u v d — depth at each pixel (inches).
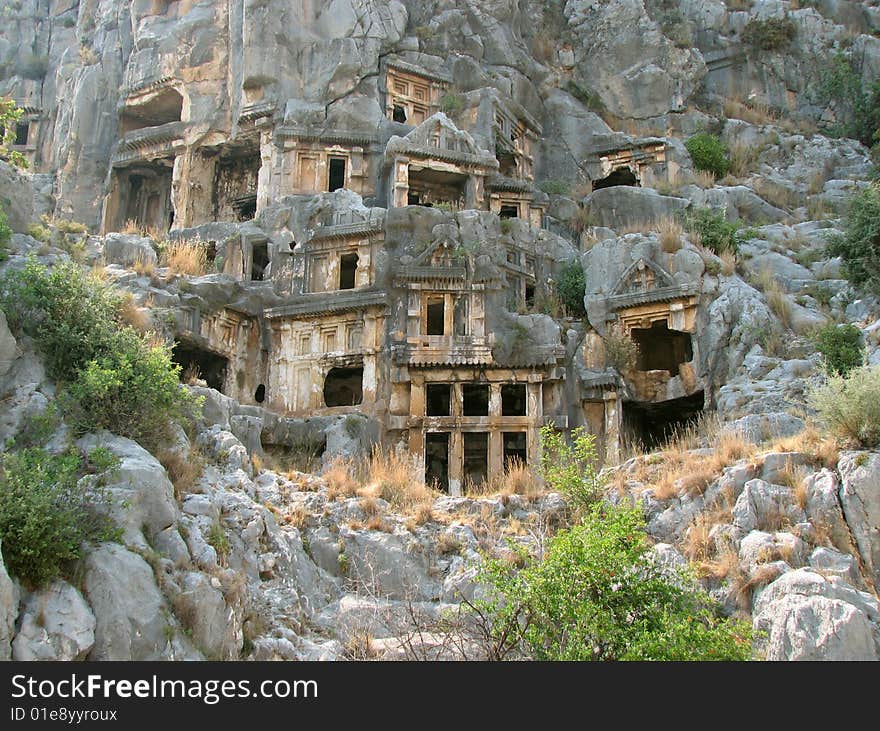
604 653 530.3
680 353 1266.0
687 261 1222.9
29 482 553.0
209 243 1375.5
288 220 1358.3
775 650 565.9
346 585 709.3
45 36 1932.8
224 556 634.2
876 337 1032.8
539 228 1438.2
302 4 1572.3
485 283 1245.1
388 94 1579.7
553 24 1863.9
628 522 581.3
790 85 1846.7
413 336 1217.4
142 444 685.3
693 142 1642.5
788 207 1537.9
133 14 1688.0
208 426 820.6
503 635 543.5
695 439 906.7
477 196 1464.1
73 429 659.4
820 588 588.7
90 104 1678.2
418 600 698.8
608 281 1266.0
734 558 647.8
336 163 1542.8
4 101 995.3
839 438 709.3
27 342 714.8
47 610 506.0
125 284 1114.7
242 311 1257.4
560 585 549.0
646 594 550.9
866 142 1754.4
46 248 903.7
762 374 1083.9
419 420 1182.3
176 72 1590.8
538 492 799.7
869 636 557.6
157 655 522.0
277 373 1262.3
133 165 1636.3
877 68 1830.7
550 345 1199.6
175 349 1197.7
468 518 766.5
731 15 1902.1
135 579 537.0
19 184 933.8
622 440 1168.8
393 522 755.4
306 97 1529.3
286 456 1125.1
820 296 1210.6
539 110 1750.7
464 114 1581.0
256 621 609.0
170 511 609.3
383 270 1254.3
